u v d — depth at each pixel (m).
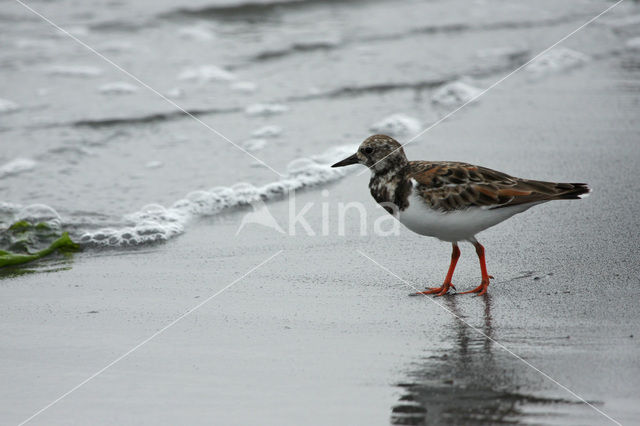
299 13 25.12
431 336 8.12
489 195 8.81
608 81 18.22
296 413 6.75
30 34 21.95
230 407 6.89
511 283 9.37
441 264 10.27
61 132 15.71
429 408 6.70
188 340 8.21
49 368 7.67
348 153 14.57
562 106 16.59
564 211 11.48
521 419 6.47
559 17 24.36
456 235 9.13
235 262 10.52
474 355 7.64
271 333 8.33
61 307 9.15
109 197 12.81
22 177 13.58
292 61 20.58
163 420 6.73
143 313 8.95
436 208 8.98
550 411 6.58
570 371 7.22
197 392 7.15
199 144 15.29
